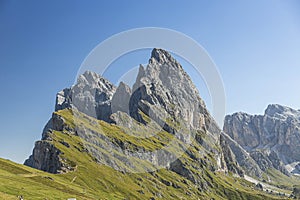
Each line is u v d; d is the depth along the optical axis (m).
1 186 130.12
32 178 176.50
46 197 133.50
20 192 129.00
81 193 179.12
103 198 190.62
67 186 187.88
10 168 187.75
